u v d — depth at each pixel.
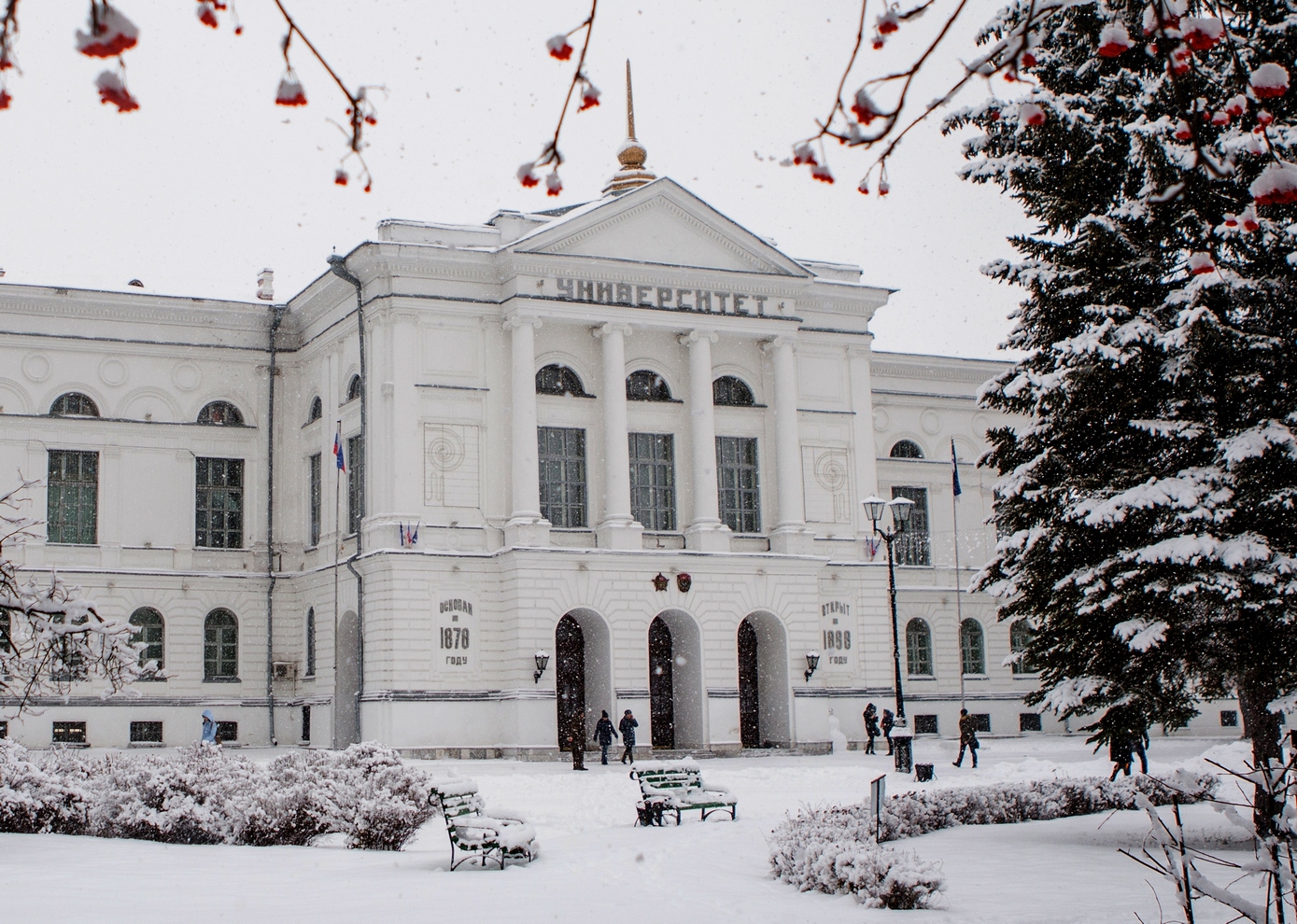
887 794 25.41
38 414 51.25
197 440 53.59
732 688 50.38
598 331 50.66
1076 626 22.64
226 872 18.97
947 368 63.72
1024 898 16.47
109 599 51.44
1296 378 21.52
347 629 50.62
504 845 19.25
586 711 50.19
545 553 47.97
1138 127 21.94
